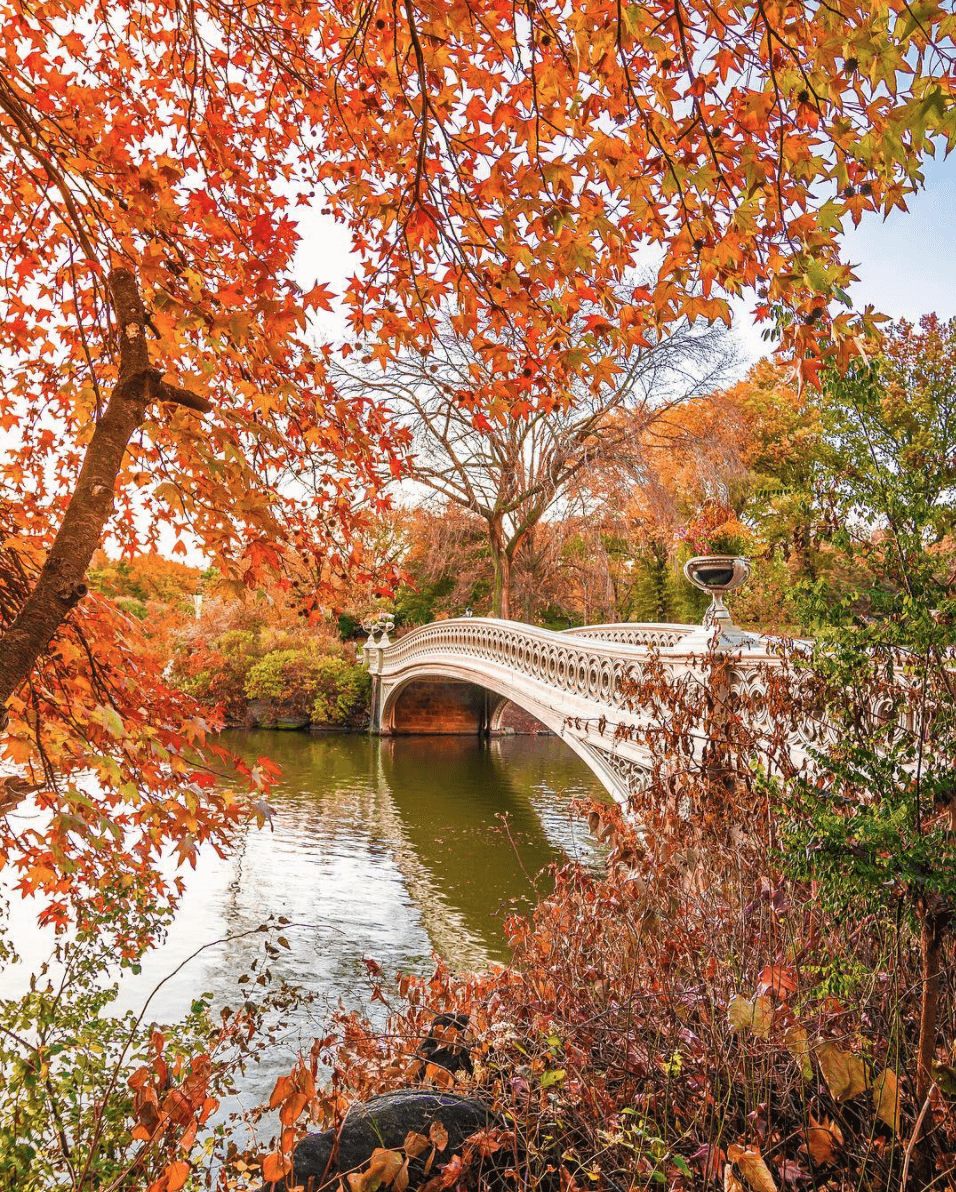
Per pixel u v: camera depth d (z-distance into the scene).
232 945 9.00
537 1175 2.22
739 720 3.96
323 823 15.94
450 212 2.24
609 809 4.23
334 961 8.65
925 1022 2.36
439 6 1.81
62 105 2.49
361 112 2.38
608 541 30.16
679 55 1.76
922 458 2.54
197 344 2.65
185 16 2.71
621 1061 2.77
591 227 1.97
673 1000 2.94
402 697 34.06
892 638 2.53
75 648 2.64
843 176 1.66
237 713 32.88
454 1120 2.39
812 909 3.00
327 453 3.03
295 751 27.02
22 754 2.23
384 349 2.68
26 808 5.77
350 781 21.09
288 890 11.39
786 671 3.73
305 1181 2.10
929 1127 2.30
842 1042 2.58
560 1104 2.50
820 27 1.66
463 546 32.00
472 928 9.97
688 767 4.13
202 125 2.80
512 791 19.89
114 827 1.95
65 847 2.51
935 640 2.41
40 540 2.96
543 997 3.13
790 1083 2.57
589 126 1.97
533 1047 2.88
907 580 2.56
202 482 2.33
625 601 36.19
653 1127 2.46
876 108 1.57
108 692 2.68
